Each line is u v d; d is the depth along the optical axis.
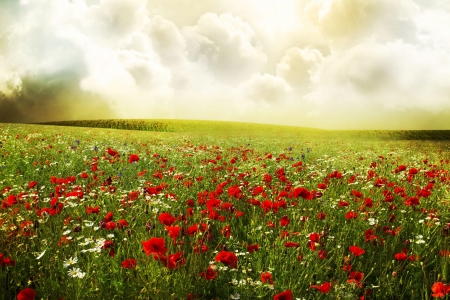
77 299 2.58
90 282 2.81
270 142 22.58
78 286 2.66
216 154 12.05
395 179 7.61
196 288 2.88
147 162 9.40
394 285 3.10
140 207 4.40
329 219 4.59
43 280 2.80
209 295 3.03
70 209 4.53
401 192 5.22
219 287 3.05
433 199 5.55
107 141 15.68
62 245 3.26
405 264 3.51
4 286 2.78
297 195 4.07
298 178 7.60
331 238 3.74
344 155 13.35
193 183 6.26
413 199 4.34
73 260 2.89
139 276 2.78
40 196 5.21
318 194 4.74
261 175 7.52
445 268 3.18
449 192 5.73
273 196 5.18
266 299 2.85
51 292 2.74
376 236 3.75
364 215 4.42
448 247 3.52
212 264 3.08
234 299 2.70
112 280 2.93
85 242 3.23
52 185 6.07
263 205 4.08
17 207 4.28
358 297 2.94
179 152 11.82
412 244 3.75
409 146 21.88
